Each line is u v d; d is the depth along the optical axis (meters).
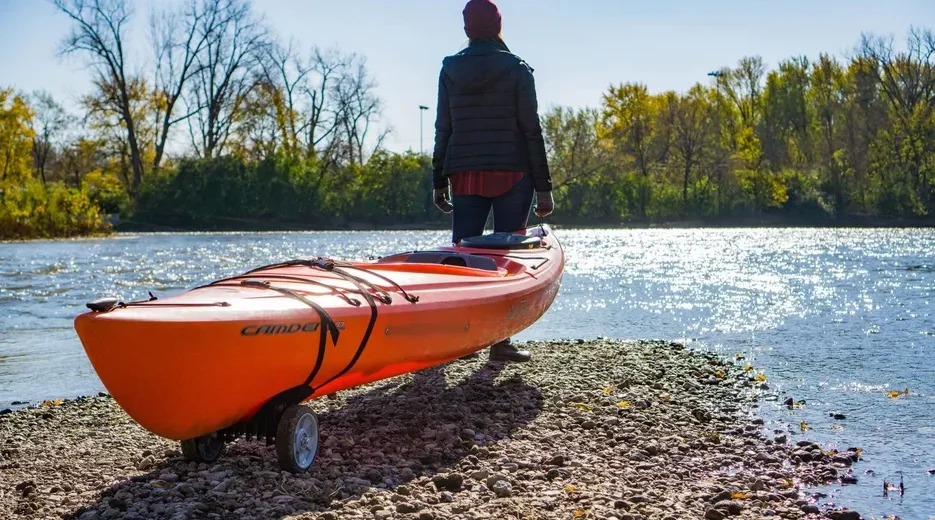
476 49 6.10
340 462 3.88
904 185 55.56
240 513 3.16
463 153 6.16
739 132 62.50
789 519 3.32
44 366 7.35
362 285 4.20
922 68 58.81
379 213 52.66
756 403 5.46
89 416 5.32
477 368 6.38
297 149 53.53
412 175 53.47
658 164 62.47
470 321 4.87
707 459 4.14
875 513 3.44
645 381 6.01
